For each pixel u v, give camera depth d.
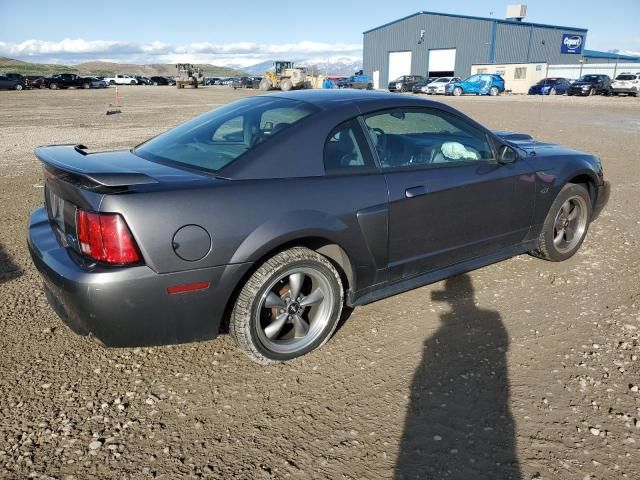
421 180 3.41
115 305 2.50
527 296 3.96
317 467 2.29
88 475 2.24
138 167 2.90
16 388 2.82
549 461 2.32
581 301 3.88
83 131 15.04
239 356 3.18
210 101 30.45
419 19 57.66
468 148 3.82
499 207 3.89
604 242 5.20
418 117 3.55
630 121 17.69
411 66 59.84
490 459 2.34
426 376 2.95
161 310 2.60
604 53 68.31
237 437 2.48
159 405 2.71
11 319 3.57
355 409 2.68
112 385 2.87
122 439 2.46
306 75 49.41
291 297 3.04
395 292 3.50
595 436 2.47
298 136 3.00
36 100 32.06
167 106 25.95
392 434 2.50
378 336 3.39
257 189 2.78
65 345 3.28
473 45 54.34
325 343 3.28
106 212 2.45
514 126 15.90
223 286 2.69
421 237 3.47
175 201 2.56
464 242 3.76
